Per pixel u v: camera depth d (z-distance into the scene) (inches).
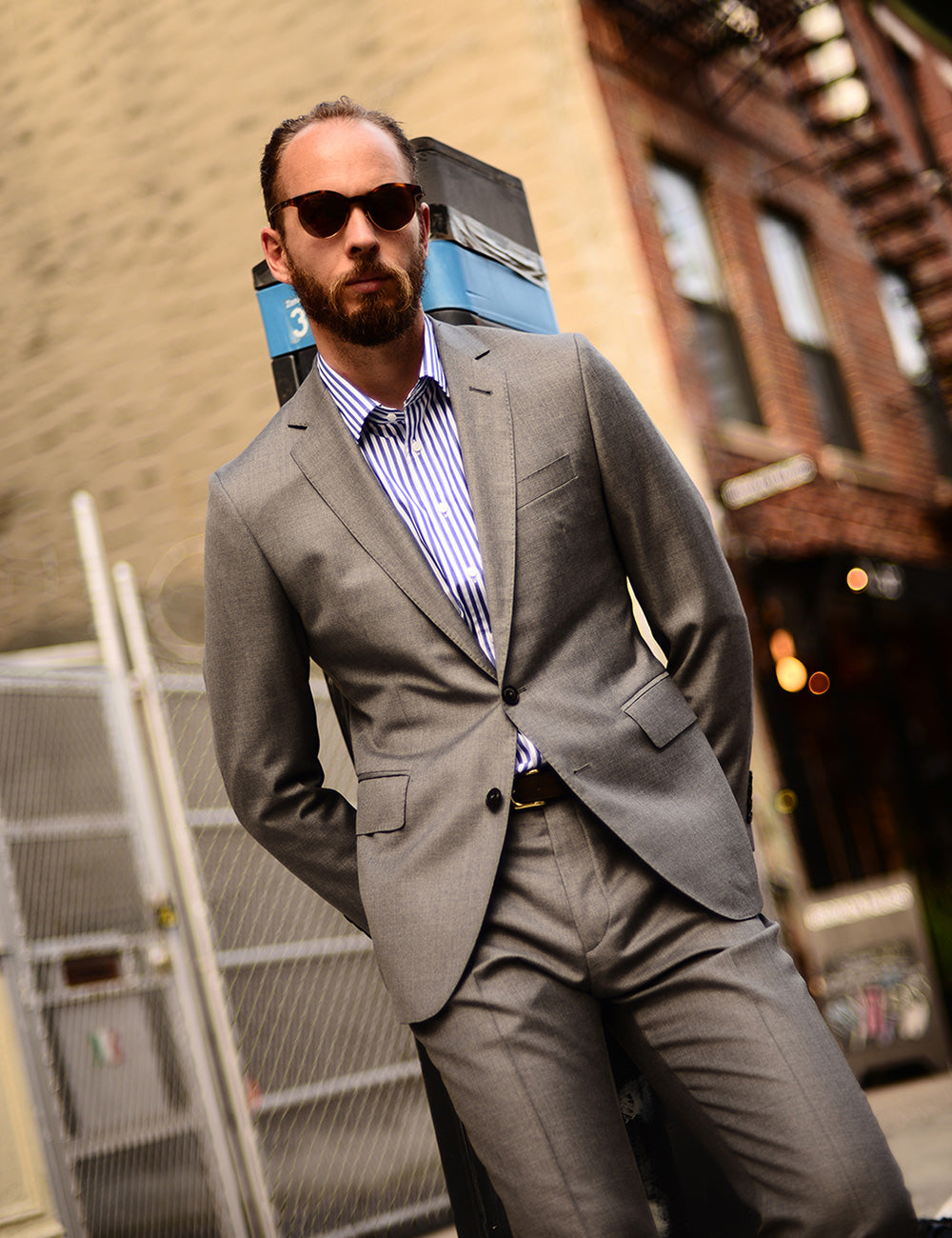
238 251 372.5
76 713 217.8
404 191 78.7
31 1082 182.5
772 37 403.5
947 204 472.1
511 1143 71.1
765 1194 71.9
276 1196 206.5
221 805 232.8
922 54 550.0
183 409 375.6
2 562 384.8
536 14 337.1
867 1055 291.3
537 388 80.6
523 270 116.3
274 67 369.1
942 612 436.5
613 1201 70.2
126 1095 195.8
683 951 74.7
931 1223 81.4
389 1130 229.9
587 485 79.4
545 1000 73.9
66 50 398.9
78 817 210.1
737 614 81.4
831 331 439.2
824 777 357.4
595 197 332.2
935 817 405.7
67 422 388.5
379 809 78.2
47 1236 176.2
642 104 365.4
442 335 84.7
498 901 75.4
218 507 82.1
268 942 227.9
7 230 403.2
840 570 365.4
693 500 81.5
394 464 80.8
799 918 310.3
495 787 74.9
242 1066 210.5
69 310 392.2
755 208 413.7
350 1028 232.8
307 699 84.4
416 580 77.1
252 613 81.2
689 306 370.3
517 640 76.4
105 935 204.8
